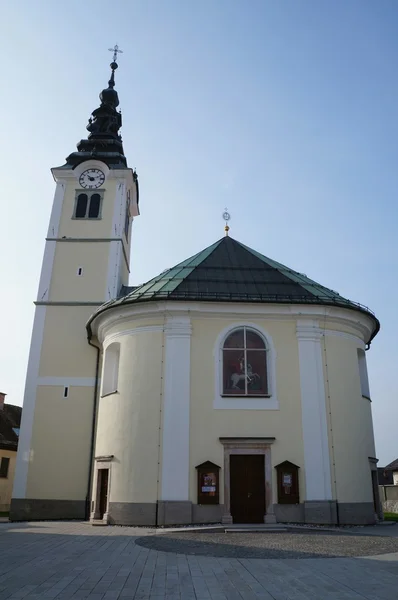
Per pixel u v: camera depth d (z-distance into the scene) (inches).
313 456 806.5
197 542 577.3
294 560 455.8
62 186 1349.7
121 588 343.9
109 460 842.2
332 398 852.6
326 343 883.4
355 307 906.1
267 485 787.4
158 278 984.9
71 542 574.2
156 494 781.3
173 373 835.4
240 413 821.2
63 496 1067.9
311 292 931.3
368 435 892.6
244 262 1027.9
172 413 813.9
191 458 794.8
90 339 1143.6
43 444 1102.4
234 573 397.1
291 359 858.8
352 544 560.1
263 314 877.2
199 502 770.2
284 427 818.8
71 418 1121.4
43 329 1197.7
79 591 333.1
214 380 836.6
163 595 327.0
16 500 1065.5
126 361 877.2
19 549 517.0
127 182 1370.6
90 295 1234.6
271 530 700.7
